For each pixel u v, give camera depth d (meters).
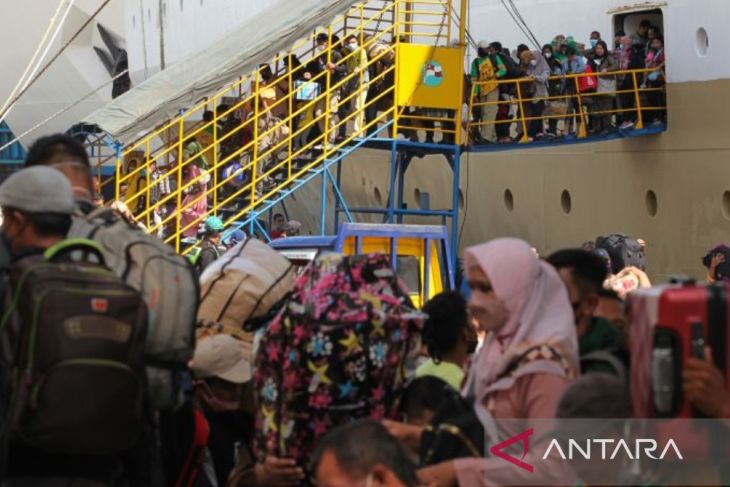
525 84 27.94
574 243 30.44
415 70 27.11
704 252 26.61
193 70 26.09
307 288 8.73
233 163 27.56
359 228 19.77
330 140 27.00
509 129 28.39
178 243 25.00
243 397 10.32
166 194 28.14
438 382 8.43
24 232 8.25
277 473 8.59
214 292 10.33
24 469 8.02
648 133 27.33
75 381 7.63
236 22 42.84
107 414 7.73
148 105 25.66
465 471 7.15
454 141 27.55
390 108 27.06
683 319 6.09
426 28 35.62
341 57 27.25
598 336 7.98
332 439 6.18
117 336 7.76
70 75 57.78
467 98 28.52
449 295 8.82
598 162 29.48
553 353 7.23
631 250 17.88
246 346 10.37
